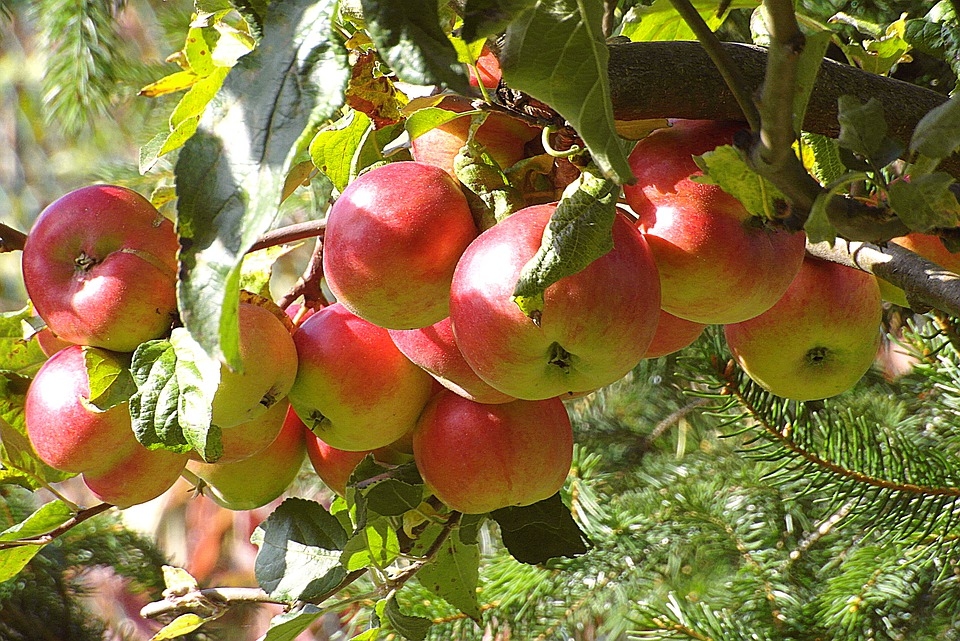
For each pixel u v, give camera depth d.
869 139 1.07
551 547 1.27
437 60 1.02
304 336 1.21
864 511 1.48
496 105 1.12
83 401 1.20
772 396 1.50
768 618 1.63
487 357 1.13
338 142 1.19
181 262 1.02
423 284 1.15
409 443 1.26
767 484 1.68
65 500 1.26
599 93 1.04
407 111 1.16
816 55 1.05
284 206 1.71
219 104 1.03
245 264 1.25
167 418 1.15
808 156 1.19
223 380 1.17
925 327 1.54
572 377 1.14
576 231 1.09
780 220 1.09
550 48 1.04
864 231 1.07
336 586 1.25
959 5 1.09
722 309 1.14
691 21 1.05
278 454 1.26
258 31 1.06
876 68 1.24
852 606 1.57
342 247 1.15
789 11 1.03
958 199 1.12
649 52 1.12
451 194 1.15
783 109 1.04
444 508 1.25
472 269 1.13
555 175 1.15
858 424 1.49
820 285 1.23
